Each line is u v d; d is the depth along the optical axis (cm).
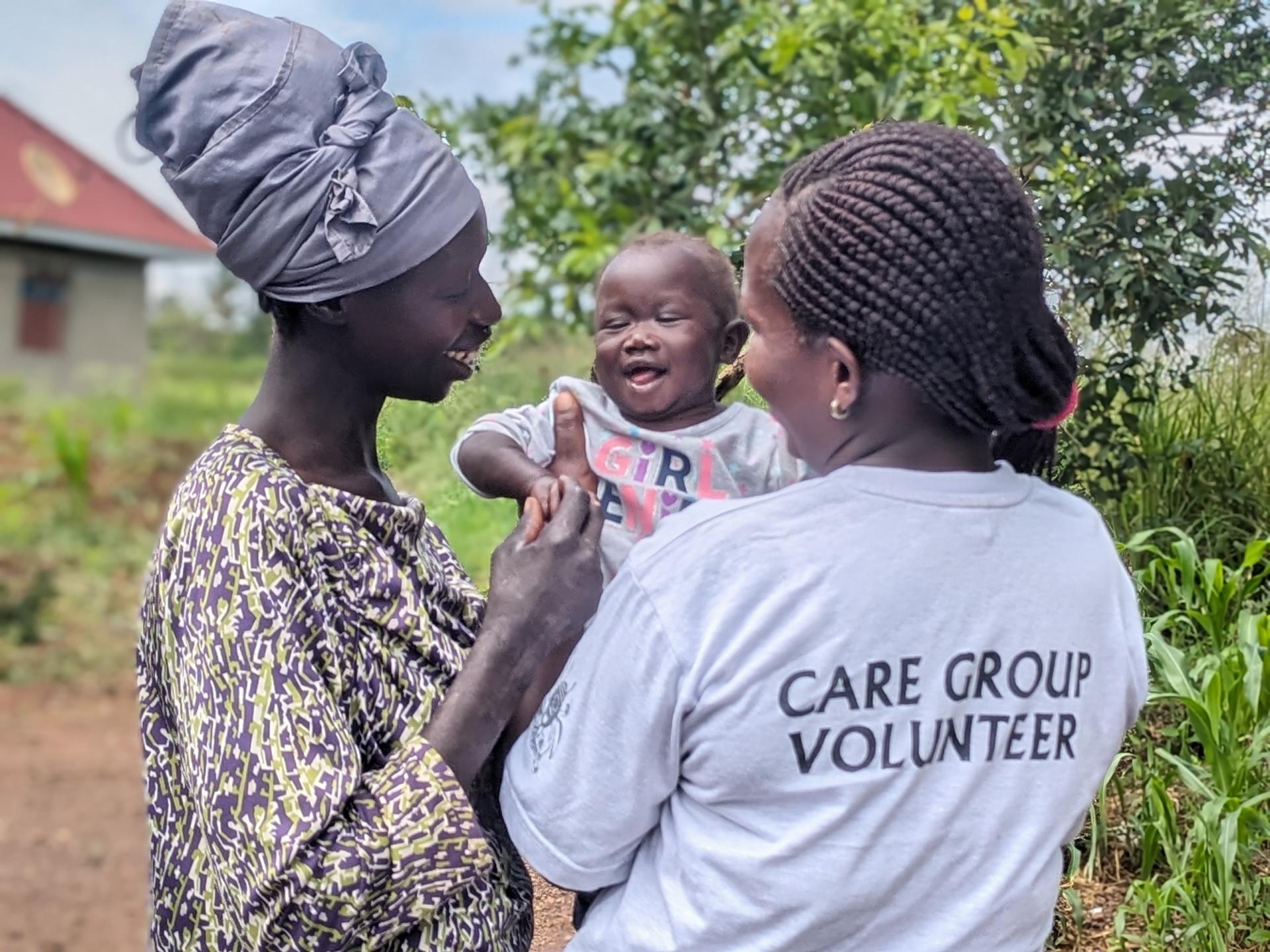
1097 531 148
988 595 136
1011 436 172
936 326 133
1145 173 406
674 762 141
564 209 698
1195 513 412
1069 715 140
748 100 638
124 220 1612
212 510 157
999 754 136
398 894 149
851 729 133
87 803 645
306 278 162
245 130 158
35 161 1549
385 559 169
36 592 911
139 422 1311
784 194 143
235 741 148
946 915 136
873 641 133
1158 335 402
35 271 1561
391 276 164
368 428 180
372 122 163
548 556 165
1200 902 286
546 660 170
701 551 137
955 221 131
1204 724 289
